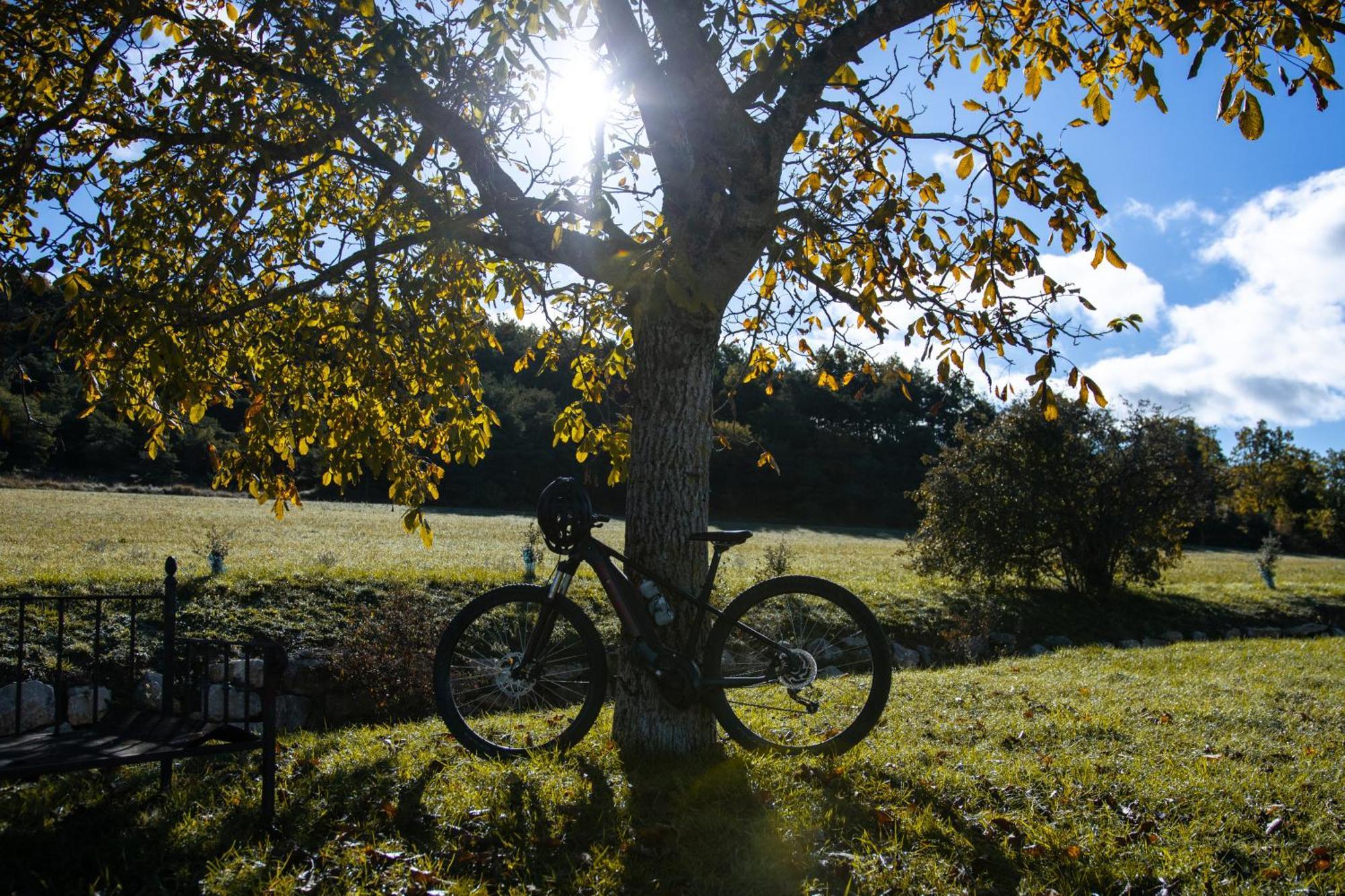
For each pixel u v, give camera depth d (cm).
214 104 459
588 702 452
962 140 473
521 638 593
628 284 389
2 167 412
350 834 355
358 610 1116
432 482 590
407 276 475
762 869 327
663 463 439
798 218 451
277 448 543
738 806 378
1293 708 707
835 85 495
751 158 408
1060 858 347
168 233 484
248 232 493
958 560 1817
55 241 379
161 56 464
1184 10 399
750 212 416
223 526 2514
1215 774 466
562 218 462
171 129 465
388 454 547
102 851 340
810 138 518
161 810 388
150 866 329
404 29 429
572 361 611
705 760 430
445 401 545
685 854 337
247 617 1041
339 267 467
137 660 901
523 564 1800
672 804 380
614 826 359
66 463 4181
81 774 445
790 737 507
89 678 858
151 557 1569
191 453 4525
